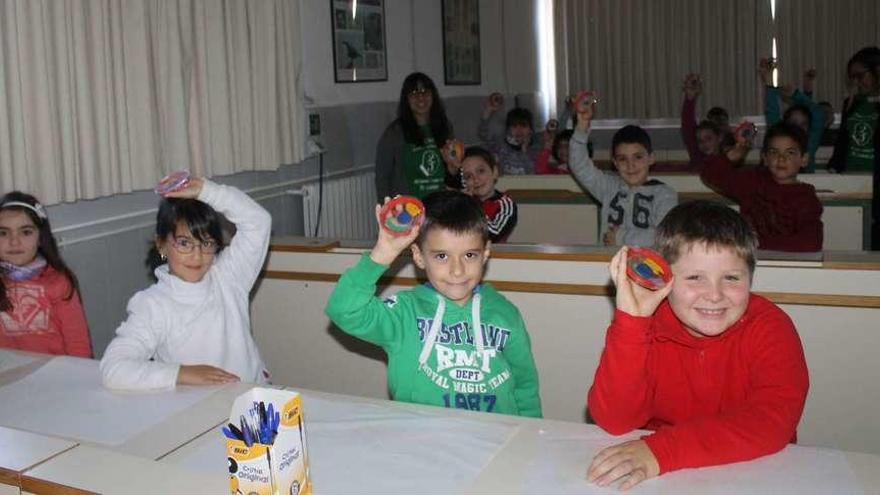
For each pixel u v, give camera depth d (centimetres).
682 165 562
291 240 280
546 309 240
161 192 198
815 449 117
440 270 161
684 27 739
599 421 125
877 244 355
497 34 710
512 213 321
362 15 510
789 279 213
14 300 227
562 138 525
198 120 361
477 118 680
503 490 107
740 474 109
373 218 521
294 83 423
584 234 432
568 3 757
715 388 135
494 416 133
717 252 124
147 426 136
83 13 297
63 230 300
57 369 170
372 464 116
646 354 123
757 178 319
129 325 191
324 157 477
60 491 108
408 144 436
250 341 216
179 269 199
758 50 724
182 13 347
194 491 106
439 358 165
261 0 397
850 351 212
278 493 97
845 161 502
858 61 489
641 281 119
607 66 757
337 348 272
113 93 314
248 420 98
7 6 267
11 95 271
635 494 105
